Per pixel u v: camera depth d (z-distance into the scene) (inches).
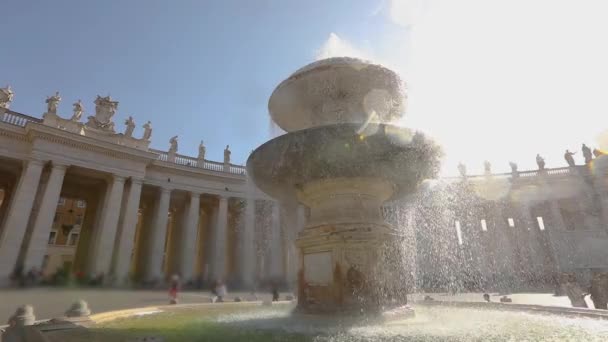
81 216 1875.0
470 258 1434.5
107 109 1195.3
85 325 253.6
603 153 1480.1
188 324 252.7
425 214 1357.0
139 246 1339.8
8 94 1017.5
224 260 1240.8
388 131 234.4
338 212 267.6
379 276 245.1
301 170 263.6
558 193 1509.6
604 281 446.0
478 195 1533.0
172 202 1408.7
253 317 280.7
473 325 223.0
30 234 923.4
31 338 164.4
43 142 980.6
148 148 1218.6
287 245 1156.5
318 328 207.9
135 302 615.2
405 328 209.2
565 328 212.2
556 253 1407.5
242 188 1359.5
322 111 304.3
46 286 877.8
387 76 287.3
